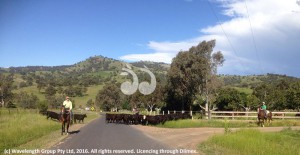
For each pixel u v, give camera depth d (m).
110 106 123.25
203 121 33.56
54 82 177.12
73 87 168.38
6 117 32.19
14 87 163.62
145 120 35.81
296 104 63.19
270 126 31.03
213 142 16.92
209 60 66.75
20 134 18.20
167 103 74.75
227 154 13.47
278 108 65.69
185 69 66.19
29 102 100.56
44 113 47.84
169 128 30.09
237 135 17.67
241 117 37.53
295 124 31.91
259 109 31.25
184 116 39.62
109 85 125.88
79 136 20.20
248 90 118.06
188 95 70.25
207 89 65.44
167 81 74.00
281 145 16.38
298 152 14.64
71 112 21.75
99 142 17.03
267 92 83.88
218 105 65.31
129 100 122.75
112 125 34.34
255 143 15.13
